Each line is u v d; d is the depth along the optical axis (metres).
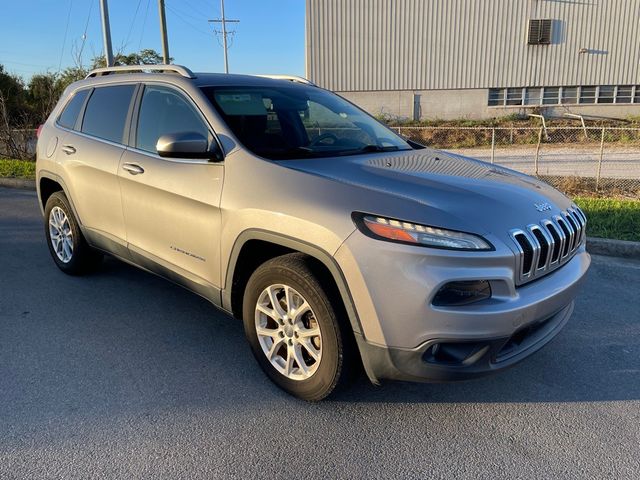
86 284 5.05
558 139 25.67
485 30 31.48
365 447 2.77
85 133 4.70
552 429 2.94
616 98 32.00
